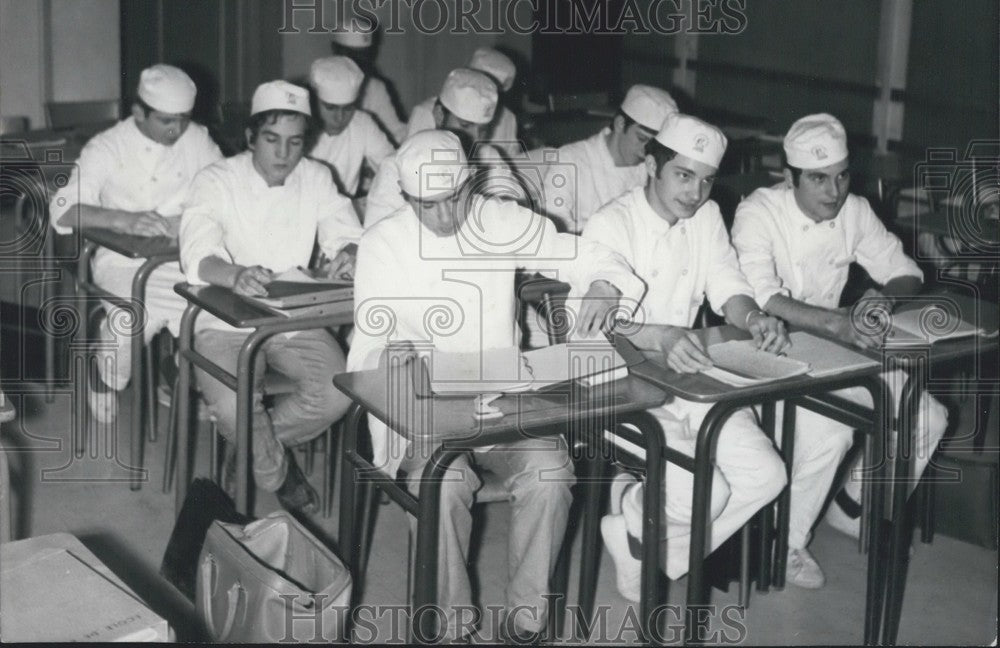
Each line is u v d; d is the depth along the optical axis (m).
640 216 2.85
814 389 2.45
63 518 3.26
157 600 2.86
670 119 2.74
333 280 2.96
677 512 2.72
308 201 3.48
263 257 3.44
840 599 2.96
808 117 3.11
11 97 6.65
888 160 5.07
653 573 2.41
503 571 3.03
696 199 2.75
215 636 2.33
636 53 6.84
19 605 1.91
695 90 6.65
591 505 2.68
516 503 2.50
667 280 2.88
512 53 7.01
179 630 2.72
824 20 6.04
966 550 3.24
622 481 2.92
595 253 2.73
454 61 7.13
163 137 3.87
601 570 3.04
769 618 2.85
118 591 1.98
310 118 3.37
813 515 3.02
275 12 6.85
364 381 2.35
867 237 3.23
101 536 3.17
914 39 5.69
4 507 2.33
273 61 6.92
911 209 4.94
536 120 5.63
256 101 3.33
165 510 3.35
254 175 3.39
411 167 2.51
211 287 3.00
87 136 5.07
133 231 3.59
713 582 2.98
